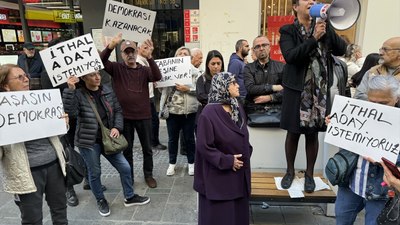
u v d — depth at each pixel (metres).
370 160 1.67
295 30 2.21
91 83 2.87
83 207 3.25
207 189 2.10
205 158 2.05
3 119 1.87
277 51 5.55
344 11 1.86
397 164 1.63
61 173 2.25
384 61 2.54
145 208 3.20
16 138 1.92
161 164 4.39
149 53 3.41
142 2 6.05
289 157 2.64
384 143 1.63
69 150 2.34
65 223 2.32
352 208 1.95
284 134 3.01
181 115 3.84
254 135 3.04
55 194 2.23
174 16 6.04
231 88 2.05
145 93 3.49
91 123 2.84
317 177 2.81
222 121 2.06
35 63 4.93
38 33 7.06
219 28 5.44
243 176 2.15
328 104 2.24
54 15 6.87
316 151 2.52
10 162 1.97
